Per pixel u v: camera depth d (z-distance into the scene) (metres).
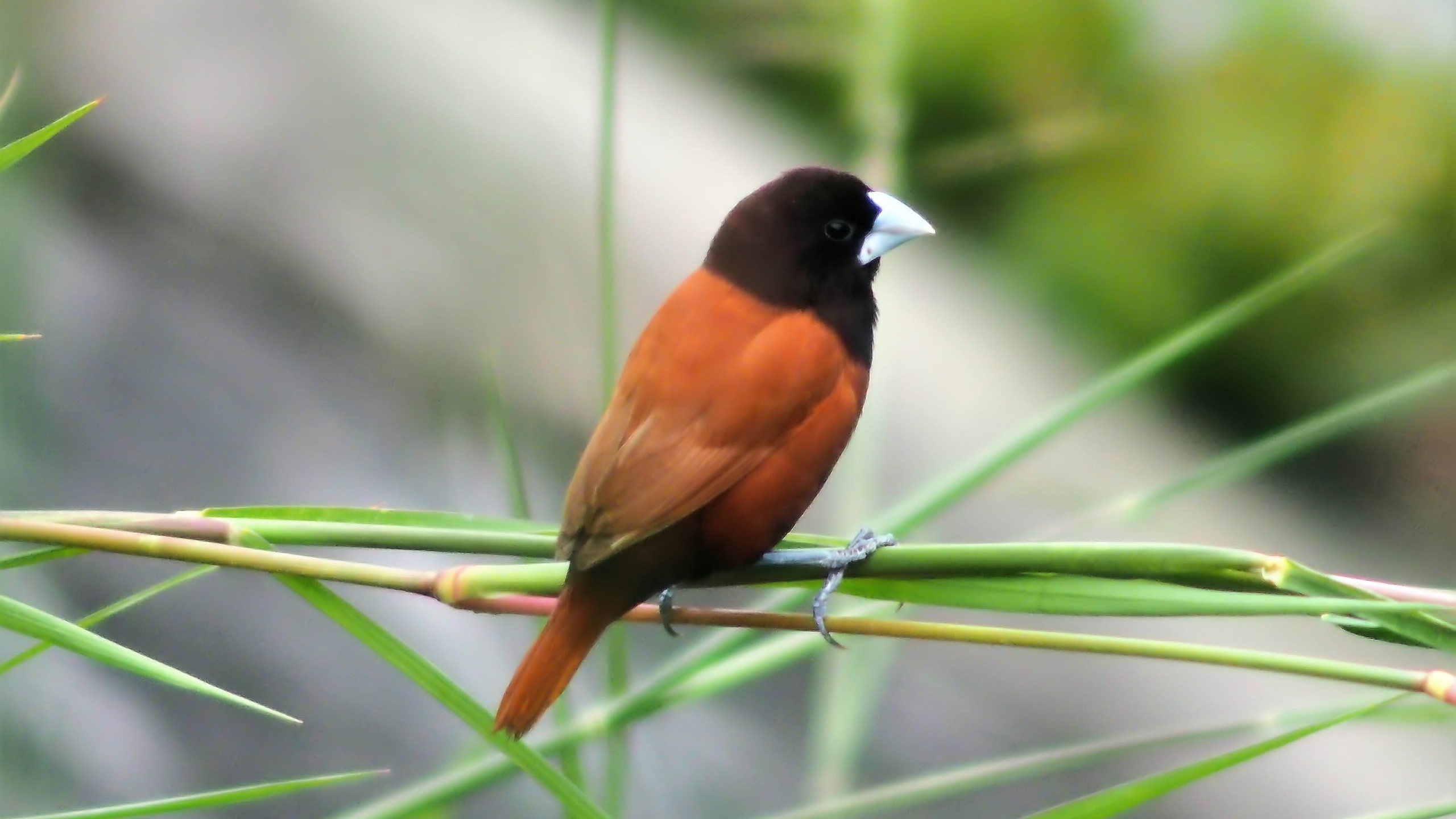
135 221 3.81
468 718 3.51
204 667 3.72
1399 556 3.82
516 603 3.54
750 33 3.67
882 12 3.61
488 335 3.78
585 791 3.53
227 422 3.77
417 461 3.77
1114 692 3.72
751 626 3.52
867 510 3.59
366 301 3.79
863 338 3.58
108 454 3.75
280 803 3.71
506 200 3.81
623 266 3.79
